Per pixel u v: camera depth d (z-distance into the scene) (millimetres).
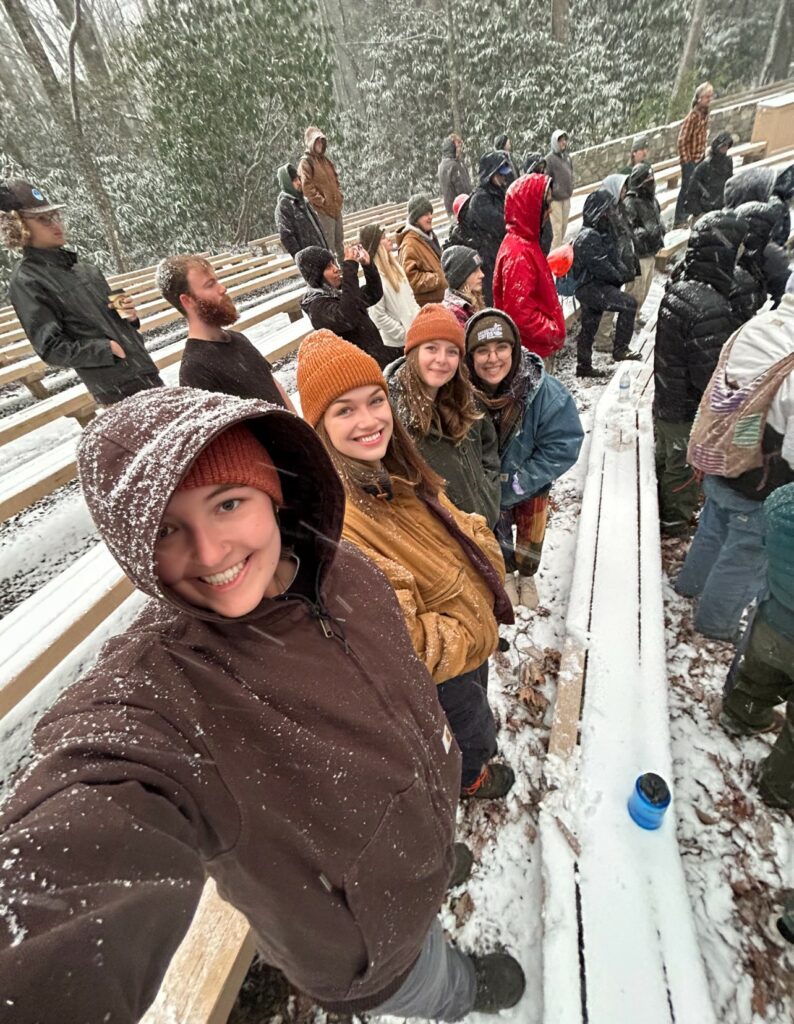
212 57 12023
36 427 4027
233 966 1256
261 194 14234
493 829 1781
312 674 705
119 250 12109
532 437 2189
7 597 2990
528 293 3236
